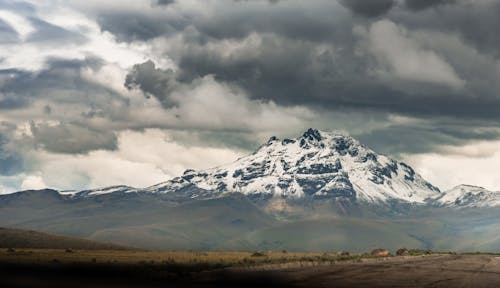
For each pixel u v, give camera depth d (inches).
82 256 6259.8
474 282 3937.0
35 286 2741.1
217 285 3280.0
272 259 5728.3
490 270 4975.4
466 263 5841.5
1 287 2662.4
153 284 3139.8
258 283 3499.0
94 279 3225.9
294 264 5068.9
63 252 7687.0
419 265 5378.9
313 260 5708.7
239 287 3238.2
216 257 6692.9
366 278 4023.1
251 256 7244.1
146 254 7598.4
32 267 3897.6
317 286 3486.7
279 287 3348.9
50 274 3405.5
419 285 3686.0
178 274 3804.1
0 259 4820.4
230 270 4286.4
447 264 5644.7
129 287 2893.7
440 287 3599.9
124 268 4153.5
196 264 4756.4
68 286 2795.3
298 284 3545.8
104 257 6205.7
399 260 6250.0
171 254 7706.7
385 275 4279.0
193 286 3157.0
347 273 4365.2
